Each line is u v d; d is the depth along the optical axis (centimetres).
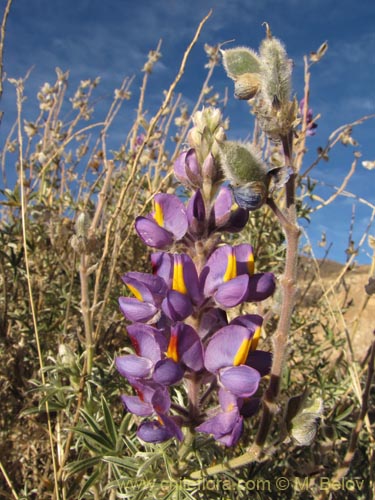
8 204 30
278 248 31
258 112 10
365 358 25
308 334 32
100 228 31
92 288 28
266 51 10
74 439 21
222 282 12
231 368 11
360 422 15
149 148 35
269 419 11
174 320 12
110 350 26
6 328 26
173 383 11
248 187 10
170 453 14
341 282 37
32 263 30
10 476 23
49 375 20
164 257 12
